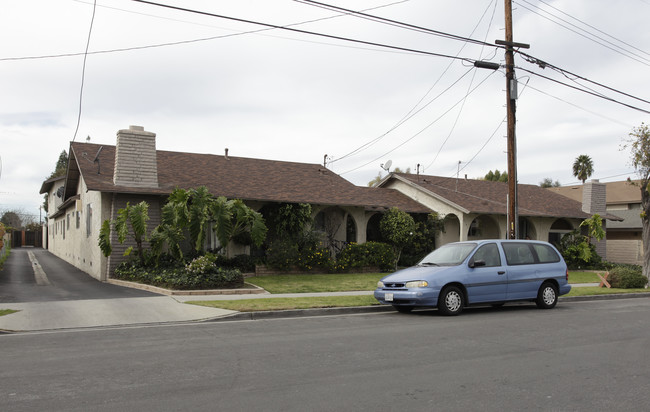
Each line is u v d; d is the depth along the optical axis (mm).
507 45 16094
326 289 15578
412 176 28562
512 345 7965
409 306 12094
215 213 16219
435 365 6633
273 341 8125
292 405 4984
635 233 35875
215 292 13820
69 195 25172
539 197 30312
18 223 60156
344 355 7152
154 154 17984
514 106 16391
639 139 20891
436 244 25625
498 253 12359
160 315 10477
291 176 23312
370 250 21766
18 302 11711
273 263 19234
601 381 5969
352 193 23281
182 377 5941
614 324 10172
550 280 12945
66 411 4754
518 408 4992
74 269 21734
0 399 5090
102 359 6820
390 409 4910
